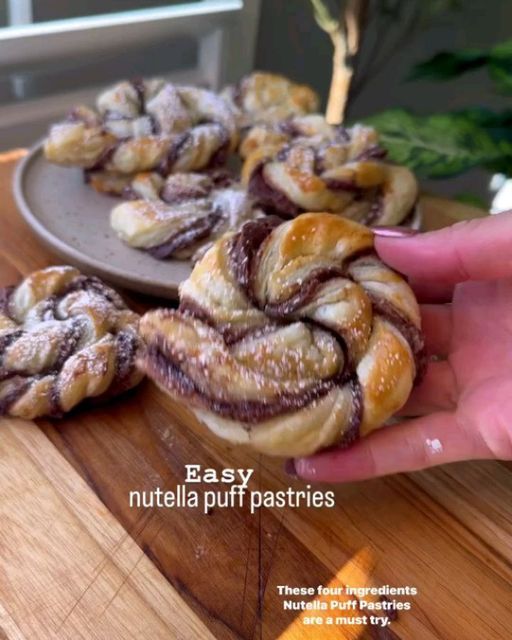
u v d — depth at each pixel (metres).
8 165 0.44
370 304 0.23
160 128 0.41
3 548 0.23
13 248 0.36
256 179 0.37
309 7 0.66
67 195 0.40
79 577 0.22
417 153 0.45
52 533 0.23
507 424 0.23
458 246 0.25
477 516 0.25
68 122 0.40
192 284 0.23
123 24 0.51
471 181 0.74
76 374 0.26
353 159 0.39
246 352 0.21
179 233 0.35
